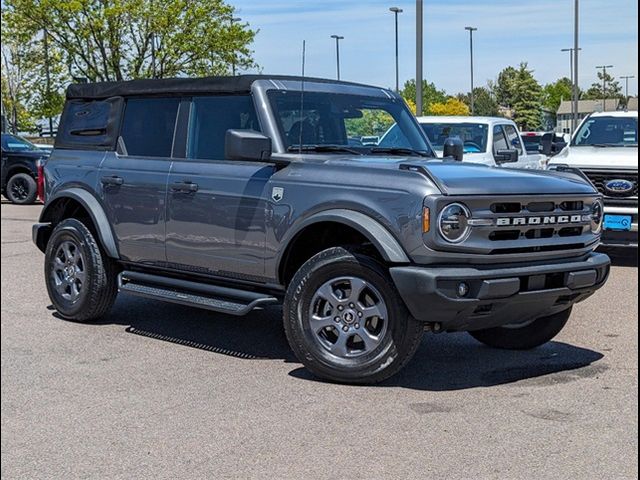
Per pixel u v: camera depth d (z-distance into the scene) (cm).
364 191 602
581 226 639
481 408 561
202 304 689
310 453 487
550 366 666
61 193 818
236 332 786
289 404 573
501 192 588
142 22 3062
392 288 590
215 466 471
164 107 762
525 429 521
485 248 578
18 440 516
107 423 543
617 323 816
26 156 2266
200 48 3112
